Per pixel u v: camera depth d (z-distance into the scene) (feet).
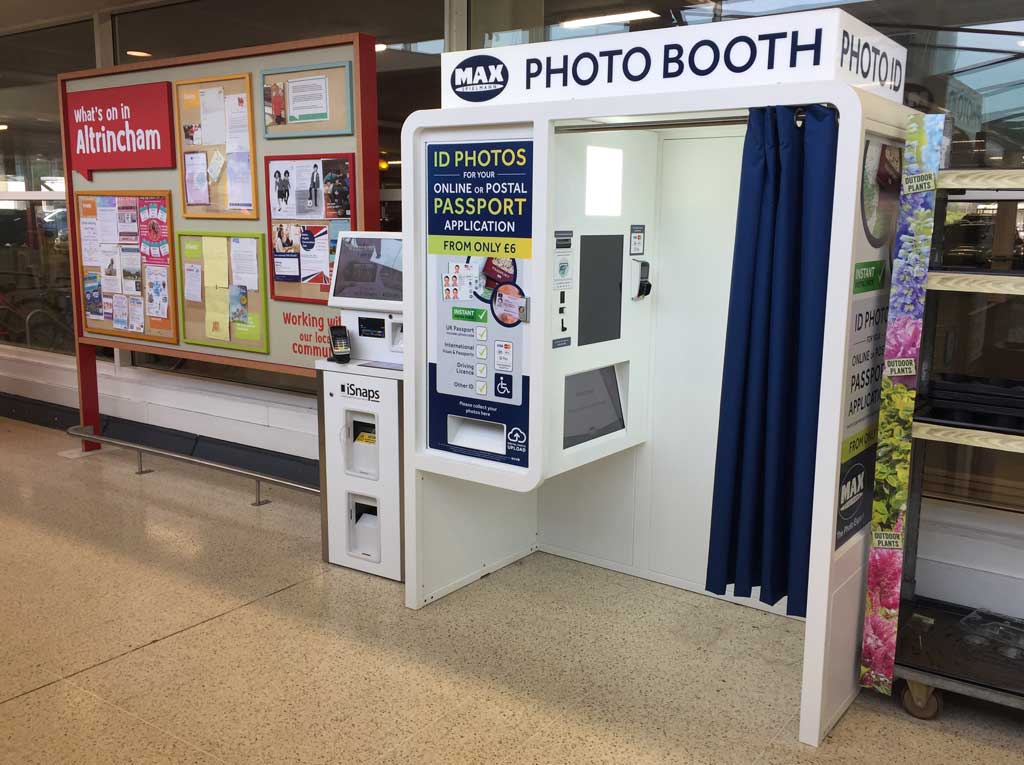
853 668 8.93
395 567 11.96
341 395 11.96
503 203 9.42
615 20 12.25
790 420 8.65
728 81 8.19
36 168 20.71
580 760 8.13
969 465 10.37
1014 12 9.59
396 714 8.86
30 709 8.88
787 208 8.07
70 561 12.68
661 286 11.35
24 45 20.49
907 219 8.00
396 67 14.60
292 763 8.05
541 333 9.30
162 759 8.09
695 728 8.65
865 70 8.37
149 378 18.69
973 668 8.54
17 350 21.79
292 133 13.39
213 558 12.83
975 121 10.04
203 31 17.21
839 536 8.11
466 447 10.28
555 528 12.99
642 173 10.85
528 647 10.24
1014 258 10.00
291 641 10.33
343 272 12.24
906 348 8.14
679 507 11.70
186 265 15.39
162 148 15.23
